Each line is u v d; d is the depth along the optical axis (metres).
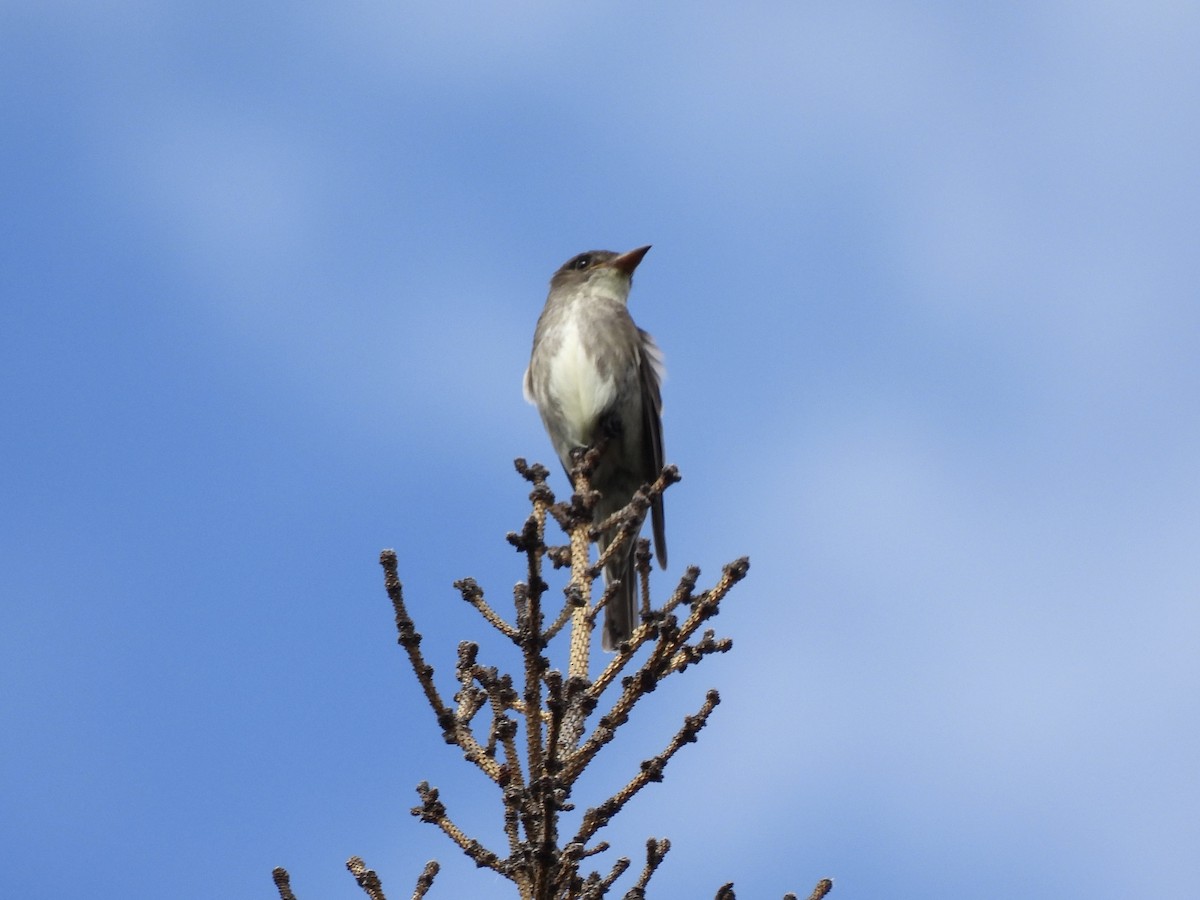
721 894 9.13
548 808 8.30
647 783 9.09
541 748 8.82
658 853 8.78
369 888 8.78
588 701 8.98
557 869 8.49
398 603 9.40
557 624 9.64
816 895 9.36
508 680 9.44
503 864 8.66
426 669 9.27
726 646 9.50
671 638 9.45
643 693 9.38
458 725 9.23
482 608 9.38
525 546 8.74
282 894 8.90
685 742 9.16
